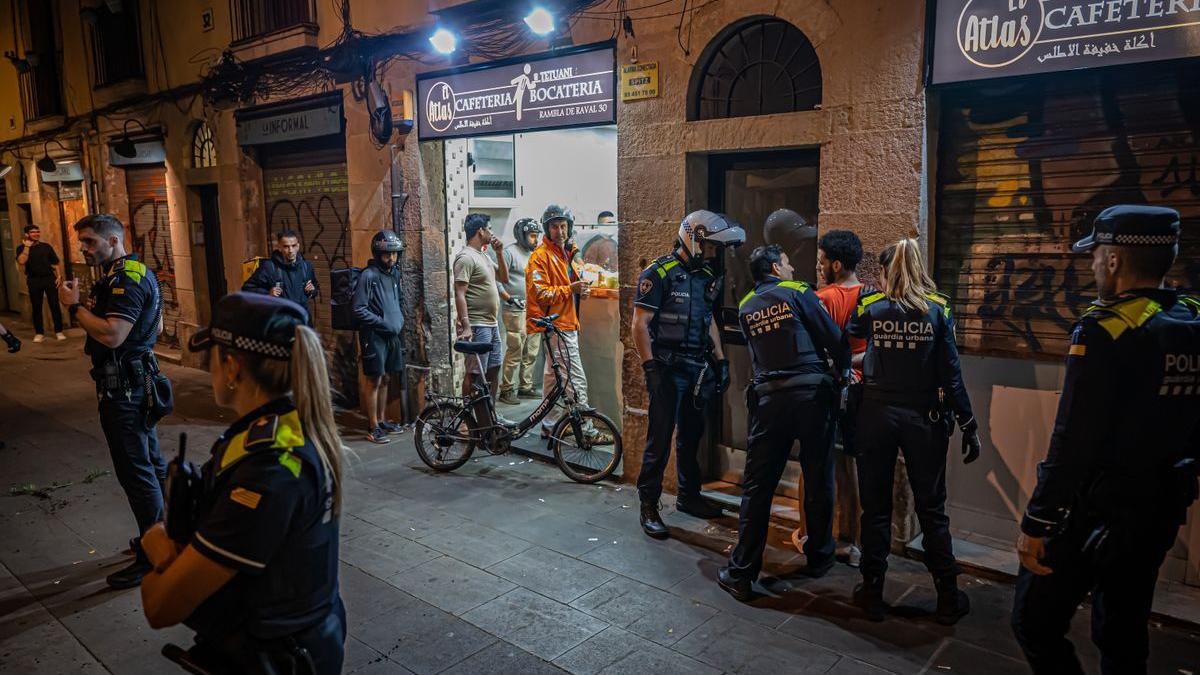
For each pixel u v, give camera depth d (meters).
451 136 6.29
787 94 4.59
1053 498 2.36
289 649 1.81
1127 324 2.28
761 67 4.66
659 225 5.07
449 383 7.05
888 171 4.11
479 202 7.36
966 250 4.14
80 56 10.85
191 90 8.93
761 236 5.01
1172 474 2.35
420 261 6.77
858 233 4.25
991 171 4.02
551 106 5.54
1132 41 3.39
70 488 5.66
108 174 10.90
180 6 8.88
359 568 4.26
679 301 4.53
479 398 5.73
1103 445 2.34
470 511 5.06
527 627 3.63
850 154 4.22
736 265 5.15
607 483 5.54
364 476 5.76
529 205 8.16
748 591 3.84
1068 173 3.80
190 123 9.15
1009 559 4.06
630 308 5.29
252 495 1.71
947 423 3.53
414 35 6.30
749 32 4.67
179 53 9.04
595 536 4.64
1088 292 3.81
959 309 4.20
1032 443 4.05
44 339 12.27
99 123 10.88
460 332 6.32
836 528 4.52
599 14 5.15
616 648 3.45
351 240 7.50
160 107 9.60
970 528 4.32
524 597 3.92
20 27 12.18
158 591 1.73
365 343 6.50
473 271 6.38
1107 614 2.51
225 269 9.04
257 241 8.77
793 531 4.64
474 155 7.41
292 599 1.82
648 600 3.88
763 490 3.81
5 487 5.68
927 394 3.50
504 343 7.60
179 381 9.12
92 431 7.12
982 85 3.89
